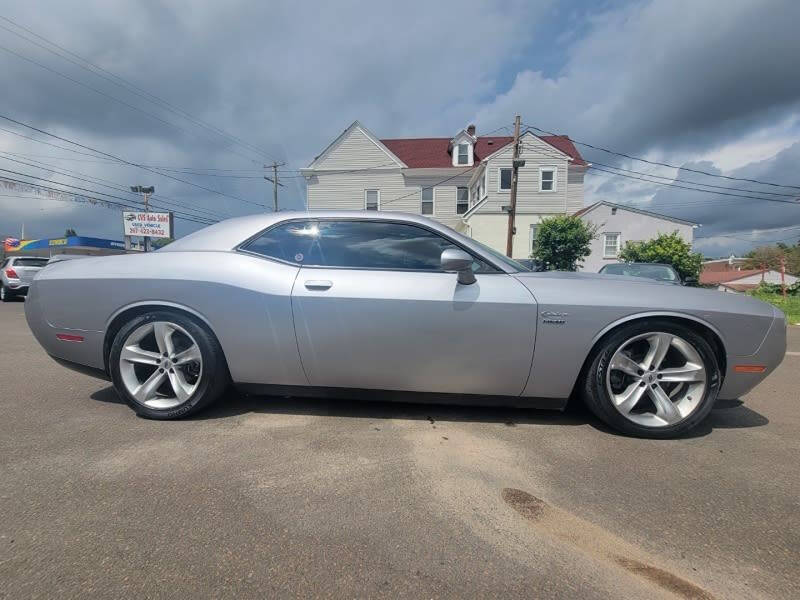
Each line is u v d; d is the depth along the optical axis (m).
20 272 14.38
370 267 2.90
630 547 1.71
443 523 1.84
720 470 2.34
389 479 2.18
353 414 3.06
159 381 2.94
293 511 1.90
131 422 2.89
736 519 1.90
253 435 2.69
